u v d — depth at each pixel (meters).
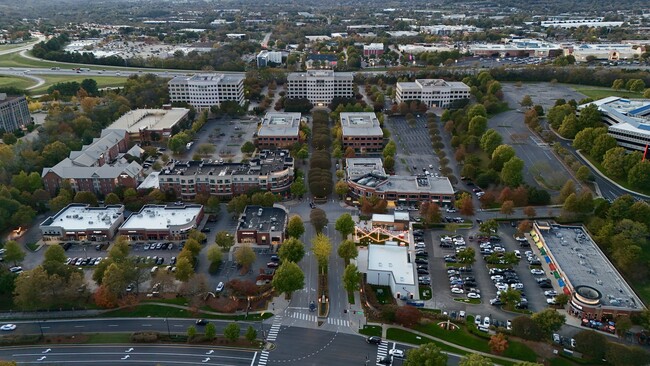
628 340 191.75
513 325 189.50
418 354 167.88
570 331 197.12
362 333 197.50
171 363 181.75
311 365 180.88
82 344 190.88
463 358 165.88
